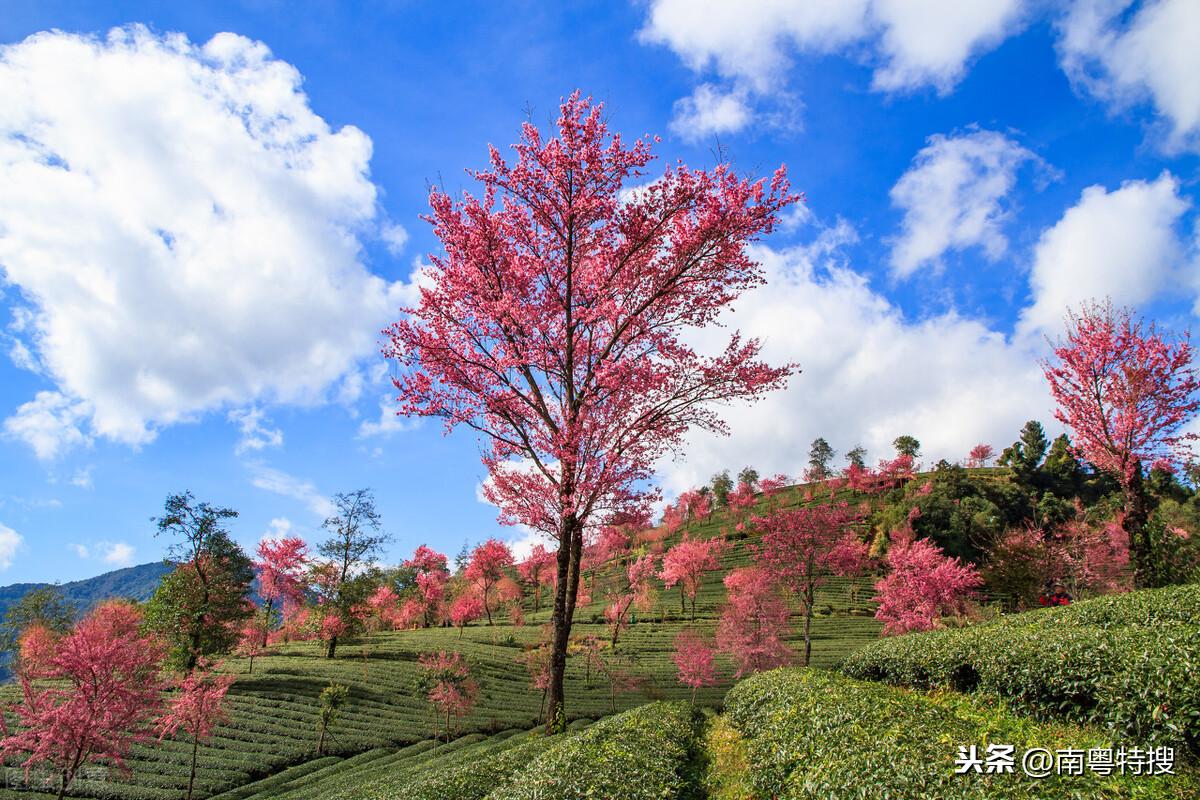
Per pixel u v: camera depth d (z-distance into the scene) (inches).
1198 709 377.4
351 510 2246.6
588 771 457.4
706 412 843.4
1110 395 1019.3
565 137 779.4
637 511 815.7
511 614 3075.8
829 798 382.6
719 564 3422.7
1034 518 3189.0
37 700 840.3
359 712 1503.4
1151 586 954.7
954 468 4126.5
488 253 783.7
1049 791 304.0
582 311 797.2
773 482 4793.3
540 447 792.9
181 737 1242.0
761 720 634.2
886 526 3260.3
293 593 2564.0
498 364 798.5
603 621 2802.7
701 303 829.2
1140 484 1002.1
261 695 1528.1
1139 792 311.4
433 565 3545.8
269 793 1025.5
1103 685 448.5
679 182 788.6
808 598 1894.7
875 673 800.9
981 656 606.9
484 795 504.1
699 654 1700.3
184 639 1806.1
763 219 794.8
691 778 541.6
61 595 2615.7
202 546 1937.7
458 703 1375.5
